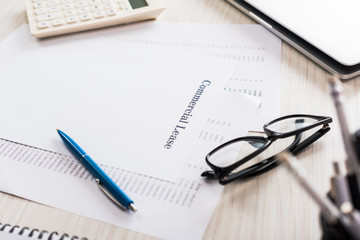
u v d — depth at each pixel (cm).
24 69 67
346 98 56
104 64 67
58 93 62
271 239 41
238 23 74
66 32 74
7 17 80
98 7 76
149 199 46
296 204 44
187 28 74
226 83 61
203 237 42
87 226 44
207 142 52
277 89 59
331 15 65
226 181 45
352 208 27
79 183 49
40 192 48
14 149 54
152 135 54
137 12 75
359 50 58
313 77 60
